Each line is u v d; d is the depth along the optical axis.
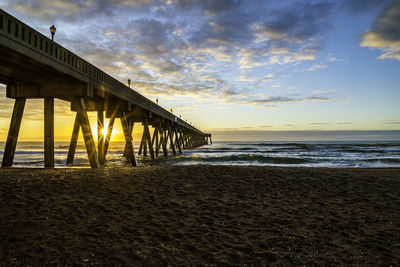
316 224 5.47
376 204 7.03
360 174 11.85
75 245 4.27
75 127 19.67
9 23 8.17
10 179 8.95
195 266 3.71
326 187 8.99
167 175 10.56
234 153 39.56
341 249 4.32
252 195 7.82
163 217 5.73
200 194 7.76
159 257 3.95
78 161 23.05
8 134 13.66
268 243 4.51
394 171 13.93
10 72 11.21
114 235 4.71
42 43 9.69
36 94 13.27
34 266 3.61
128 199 6.98
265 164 22.55
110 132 22.23
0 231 4.70
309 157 30.06
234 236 4.79
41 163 21.30
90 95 13.23
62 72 10.96
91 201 6.65
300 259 3.97
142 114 24.44
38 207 6.04
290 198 7.56
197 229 5.09
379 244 4.51
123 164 21.39
